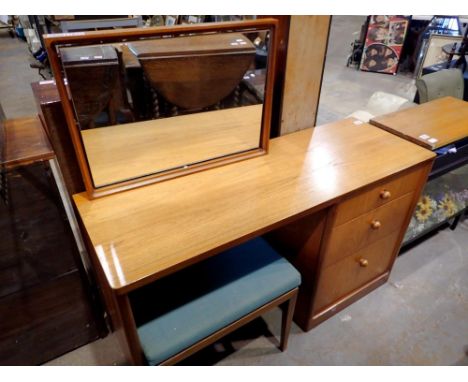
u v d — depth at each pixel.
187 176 1.22
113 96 1.01
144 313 1.08
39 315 1.32
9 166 1.01
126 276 0.85
